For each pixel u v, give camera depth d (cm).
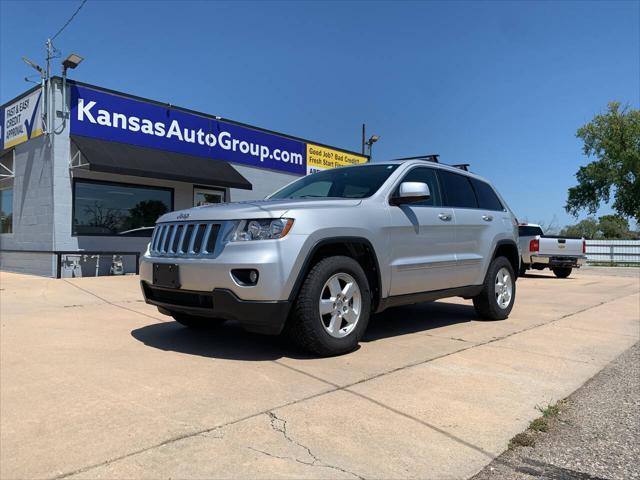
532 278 1605
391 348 489
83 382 370
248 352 457
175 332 542
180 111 1418
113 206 1271
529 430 312
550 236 1666
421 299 552
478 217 632
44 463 248
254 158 1650
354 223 464
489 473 258
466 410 335
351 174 573
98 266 1213
